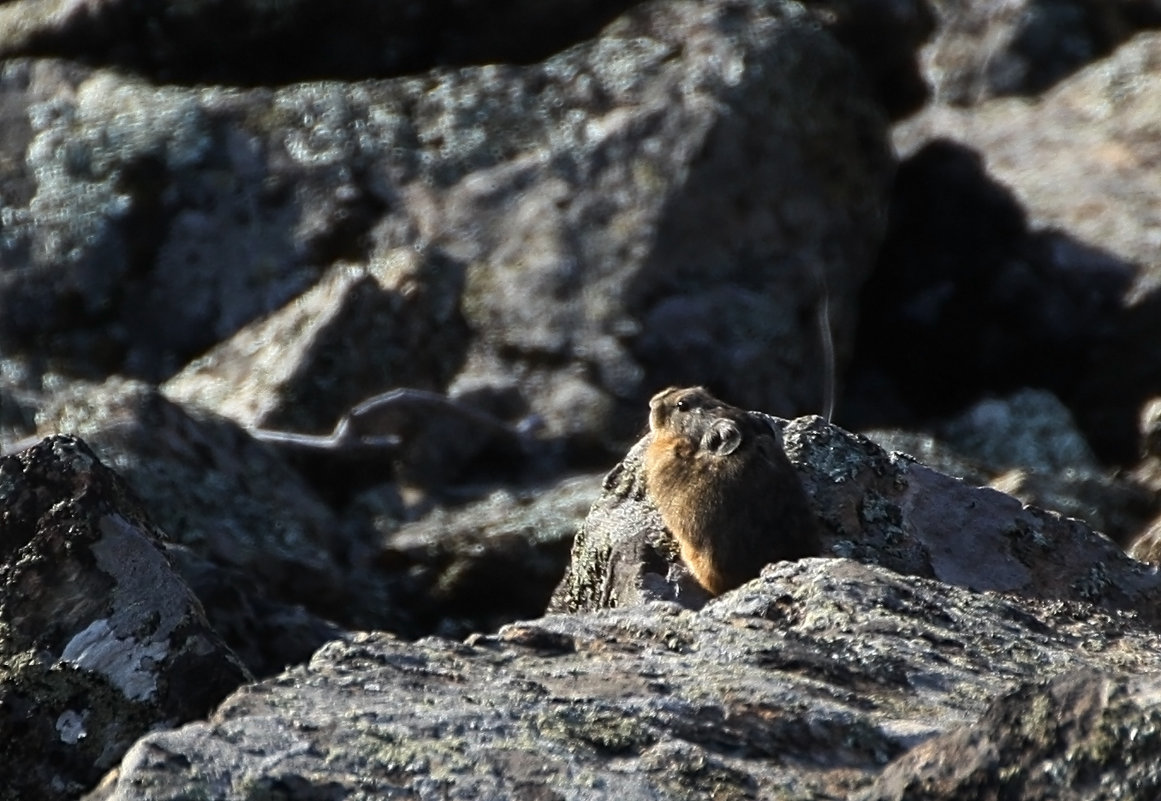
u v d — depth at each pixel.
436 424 27.12
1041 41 37.94
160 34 32.12
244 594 16.47
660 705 9.45
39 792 11.96
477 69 31.52
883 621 11.51
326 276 29.50
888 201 32.66
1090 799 7.19
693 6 31.62
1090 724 7.32
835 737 9.38
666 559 15.74
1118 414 31.25
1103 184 33.72
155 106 31.16
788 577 12.17
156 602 12.52
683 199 29.34
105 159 30.70
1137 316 31.36
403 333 28.44
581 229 29.27
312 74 32.25
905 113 37.06
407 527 25.78
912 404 32.53
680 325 28.67
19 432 24.91
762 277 29.67
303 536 24.31
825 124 31.06
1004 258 32.81
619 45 31.28
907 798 7.59
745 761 9.05
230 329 29.44
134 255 30.09
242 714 9.18
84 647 12.34
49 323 29.62
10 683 12.20
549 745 8.84
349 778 8.39
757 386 28.83
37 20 32.56
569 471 27.33
